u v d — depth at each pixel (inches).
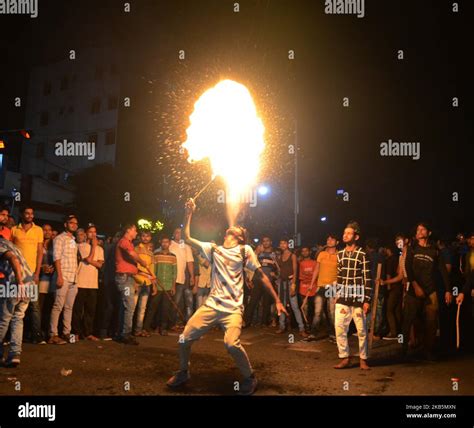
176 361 260.2
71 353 269.1
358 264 257.3
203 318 203.0
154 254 360.2
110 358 261.7
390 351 305.6
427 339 279.1
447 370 251.1
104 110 1480.1
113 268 336.8
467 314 354.3
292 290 381.4
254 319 439.2
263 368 253.6
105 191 1050.7
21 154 1599.4
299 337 366.3
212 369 246.8
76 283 305.4
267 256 426.6
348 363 258.2
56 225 1089.4
